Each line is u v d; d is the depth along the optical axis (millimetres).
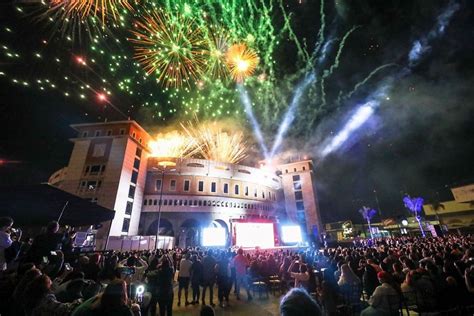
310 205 62812
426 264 7453
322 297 5805
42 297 3617
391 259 10266
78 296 4652
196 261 10445
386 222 67000
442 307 6020
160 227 47000
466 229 55906
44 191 10047
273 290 11875
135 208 44156
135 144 46031
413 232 58406
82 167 42844
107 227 36594
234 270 11398
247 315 8367
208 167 51656
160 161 49875
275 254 17344
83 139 45125
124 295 3164
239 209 52031
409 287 6410
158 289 7227
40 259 6234
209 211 48344
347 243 46906
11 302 3770
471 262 8148
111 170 41438
